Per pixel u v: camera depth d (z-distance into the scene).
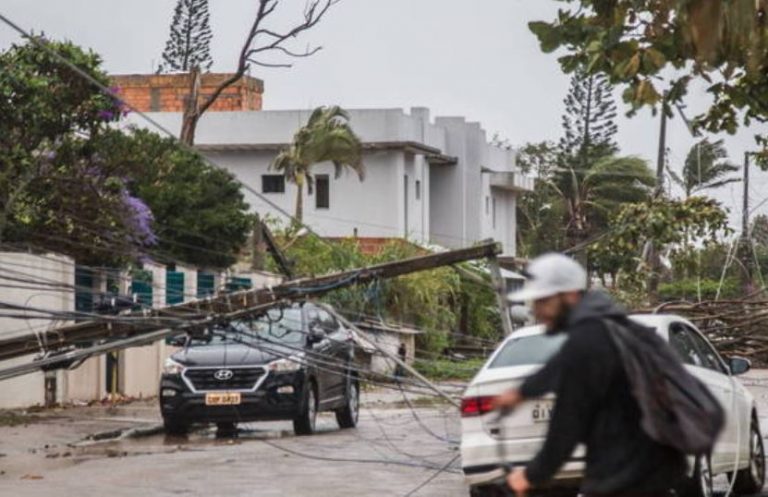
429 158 90.31
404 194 86.38
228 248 53.94
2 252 38.97
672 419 11.74
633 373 11.77
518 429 20.47
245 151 85.56
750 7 17.08
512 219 102.31
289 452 30.89
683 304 34.38
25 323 38.94
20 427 36.50
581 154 102.00
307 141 78.44
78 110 42.62
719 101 26.95
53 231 41.28
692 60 21.64
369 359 39.47
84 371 44.94
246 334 27.47
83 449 31.77
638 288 56.91
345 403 37.06
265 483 25.50
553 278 12.27
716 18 16.88
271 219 65.00
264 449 31.70
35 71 41.84
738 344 34.41
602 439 11.91
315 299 30.61
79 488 24.78
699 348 22.94
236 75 58.94
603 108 102.44
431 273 63.62
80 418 39.31
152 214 49.34
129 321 24.72
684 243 48.84
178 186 52.56
